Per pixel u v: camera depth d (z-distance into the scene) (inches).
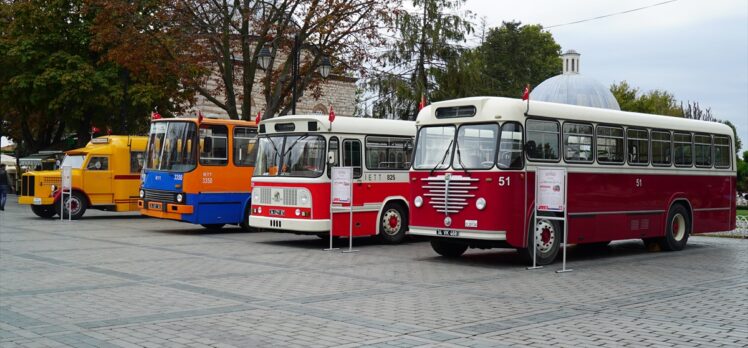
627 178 714.2
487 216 603.5
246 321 362.9
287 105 1302.9
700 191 818.8
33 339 316.5
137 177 1154.7
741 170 2380.7
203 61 1261.1
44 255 643.5
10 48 1507.1
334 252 725.9
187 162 890.1
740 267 638.5
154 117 947.3
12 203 1628.9
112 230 943.0
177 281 499.2
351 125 787.4
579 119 665.0
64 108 1561.3
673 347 318.0
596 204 678.5
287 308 401.4
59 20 1534.2
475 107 621.6
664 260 694.5
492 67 2805.1
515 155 607.5
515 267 621.0
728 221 866.8
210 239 840.9
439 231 636.1
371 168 803.4
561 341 326.6
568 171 649.6
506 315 389.7
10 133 2188.7
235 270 565.6
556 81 2305.6
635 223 723.4
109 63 1520.7
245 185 924.0
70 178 1071.6
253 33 1270.9
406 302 428.5
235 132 920.3
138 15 1242.6
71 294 438.9
